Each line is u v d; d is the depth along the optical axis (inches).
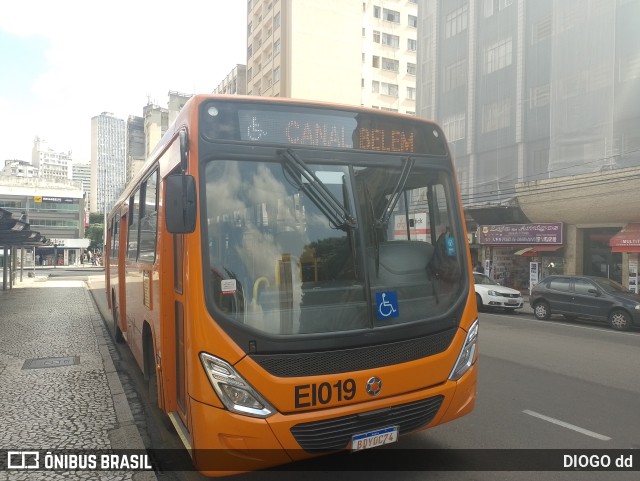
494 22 998.4
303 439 125.2
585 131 783.7
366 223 146.1
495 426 205.5
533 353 362.6
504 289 667.4
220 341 123.2
